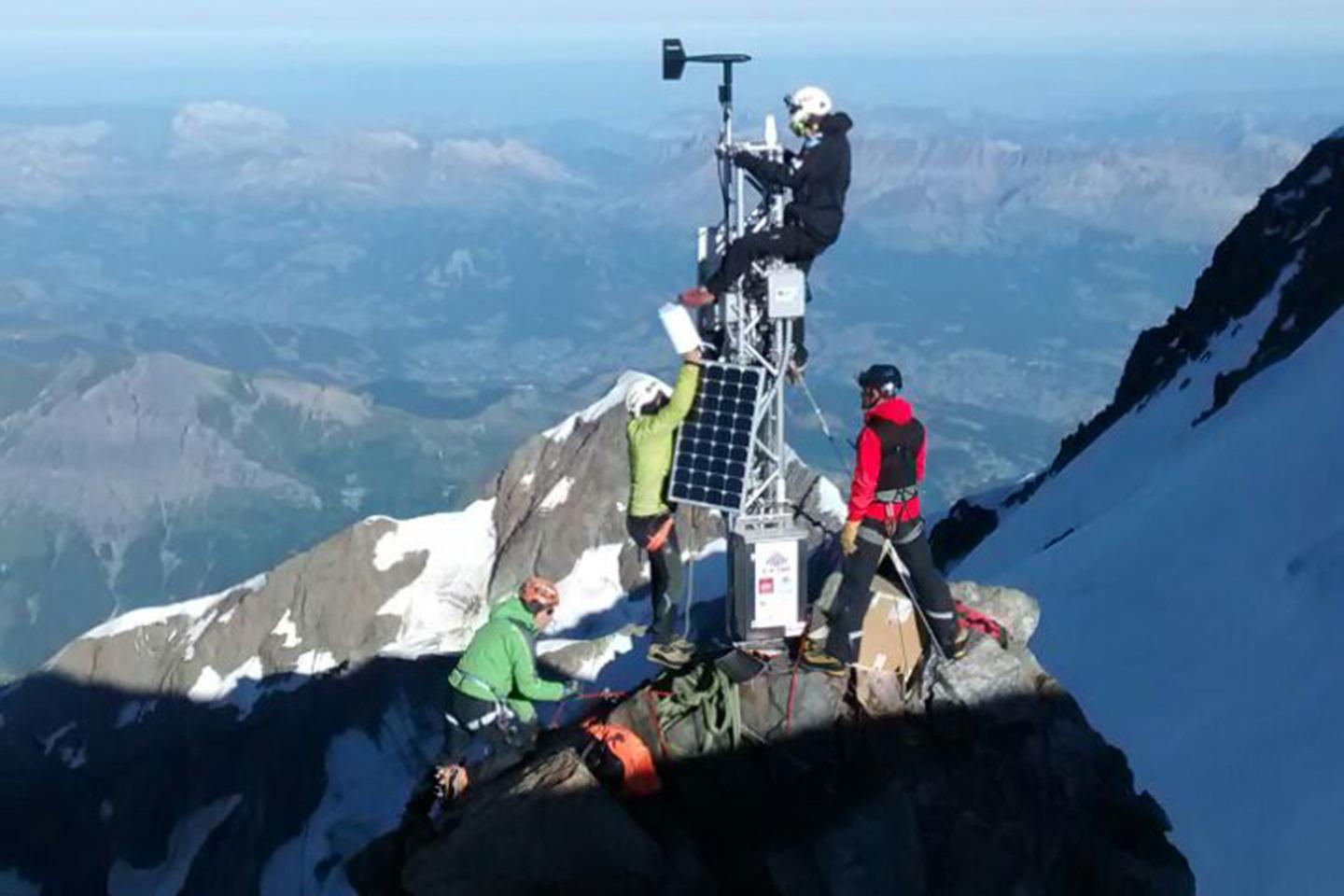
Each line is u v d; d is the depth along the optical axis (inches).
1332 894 1006.4
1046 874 490.0
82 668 3142.2
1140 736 1396.4
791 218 485.7
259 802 2573.8
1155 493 2154.3
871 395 483.8
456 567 3075.8
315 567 3105.3
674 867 473.4
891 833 481.4
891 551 495.8
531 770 486.9
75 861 2632.9
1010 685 506.0
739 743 498.9
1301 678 1354.6
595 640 1920.5
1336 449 1825.8
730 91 505.4
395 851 511.5
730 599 511.2
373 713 2672.2
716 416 504.7
